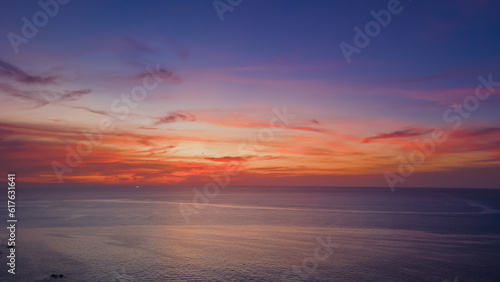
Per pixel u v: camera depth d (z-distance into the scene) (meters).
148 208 118.75
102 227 67.31
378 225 71.75
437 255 42.25
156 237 56.12
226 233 60.78
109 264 37.62
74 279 32.06
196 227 68.50
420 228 66.56
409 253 43.50
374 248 47.12
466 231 63.03
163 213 99.06
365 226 70.19
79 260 39.19
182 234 59.50
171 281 32.03
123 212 101.56
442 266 37.06
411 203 149.38
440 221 78.56
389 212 103.00
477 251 44.84
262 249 46.66
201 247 47.94
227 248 47.25
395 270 35.66
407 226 69.75
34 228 65.38
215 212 103.50
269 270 35.88
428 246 48.19
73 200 167.50
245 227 68.69
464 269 36.00
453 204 142.12
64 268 35.66
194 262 39.03
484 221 78.31
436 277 33.25
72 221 77.00
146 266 37.06
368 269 36.16
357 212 103.12
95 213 97.25
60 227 66.81
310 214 96.75
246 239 54.66
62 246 47.47
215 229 65.75
